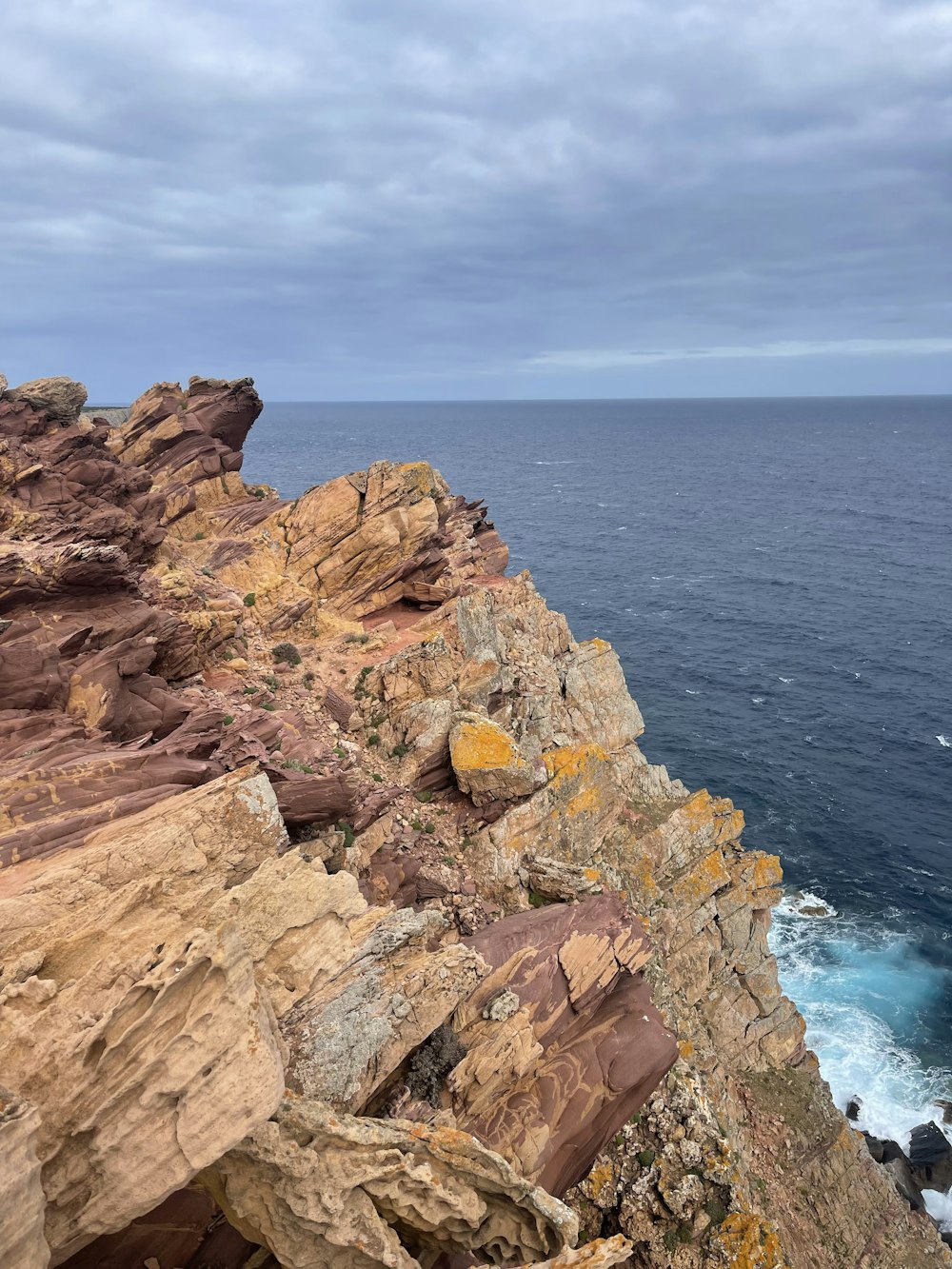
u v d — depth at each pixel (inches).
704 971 1507.1
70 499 1242.0
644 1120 1048.2
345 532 1752.0
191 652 1109.7
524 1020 856.3
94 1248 558.3
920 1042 1955.0
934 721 3526.1
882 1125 1743.4
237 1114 475.8
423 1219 596.7
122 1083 458.0
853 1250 1320.1
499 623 1784.0
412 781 1244.5
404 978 748.6
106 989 488.7
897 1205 1466.5
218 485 1999.3
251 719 948.6
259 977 637.3
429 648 1338.6
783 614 4977.9
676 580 5772.6
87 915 554.3
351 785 958.4
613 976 964.0
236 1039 484.4
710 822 1628.9
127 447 1931.6
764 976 1652.3
